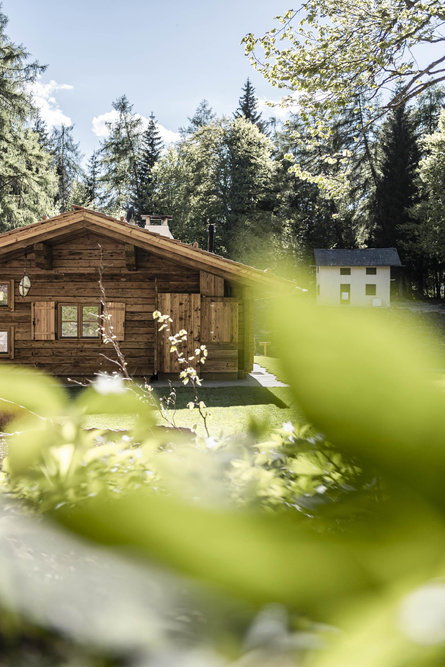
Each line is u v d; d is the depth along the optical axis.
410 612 0.48
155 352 15.22
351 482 0.80
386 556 0.66
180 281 15.67
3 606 0.66
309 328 0.79
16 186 39.75
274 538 0.74
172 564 0.73
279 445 1.13
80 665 0.60
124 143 64.50
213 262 14.75
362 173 56.41
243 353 15.87
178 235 55.09
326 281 49.81
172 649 0.57
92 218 14.28
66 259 15.60
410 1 15.88
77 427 1.32
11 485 1.20
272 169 56.22
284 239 54.44
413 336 0.76
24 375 1.43
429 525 0.71
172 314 15.51
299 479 0.93
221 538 0.74
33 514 0.95
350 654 0.49
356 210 58.66
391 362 0.76
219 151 56.41
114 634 0.60
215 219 55.59
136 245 14.88
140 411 1.51
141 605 0.64
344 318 0.79
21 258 15.63
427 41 15.99
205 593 0.65
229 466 1.17
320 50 15.95
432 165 42.81
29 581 0.70
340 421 0.76
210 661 0.54
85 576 0.71
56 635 0.62
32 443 1.28
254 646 0.53
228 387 13.88
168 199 56.75
